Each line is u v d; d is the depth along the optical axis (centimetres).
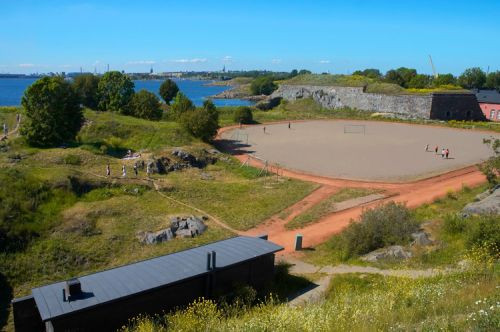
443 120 8331
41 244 2508
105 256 2522
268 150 5741
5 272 2234
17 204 2753
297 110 10494
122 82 6769
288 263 2355
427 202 3438
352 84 10212
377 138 6569
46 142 4562
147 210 3145
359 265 2200
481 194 3241
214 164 4969
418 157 5200
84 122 5516
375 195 3725
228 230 2977
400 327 985
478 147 5712
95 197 3256
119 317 1510
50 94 4603
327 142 6275
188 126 5753
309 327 1070
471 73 12556
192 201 3509
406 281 1538
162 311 1616
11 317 1917
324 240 2761
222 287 1802
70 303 1422
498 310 895
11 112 6041
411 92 9050
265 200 3634
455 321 941
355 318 1088
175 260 1820
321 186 4062
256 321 1169
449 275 1634
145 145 5209
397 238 2366
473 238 2017
